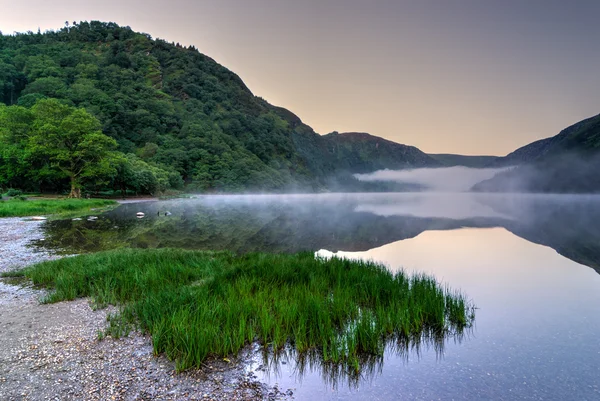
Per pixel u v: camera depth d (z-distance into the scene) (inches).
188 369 218.5
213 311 278.8
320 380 213.5
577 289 432.8
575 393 199.8
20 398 179.9
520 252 715.4
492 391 202.2
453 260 626.8
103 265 441.1
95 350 237.8
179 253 545.3
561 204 3243.1
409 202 3644.2
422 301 327.0
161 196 2817.4
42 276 401.1
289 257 532.4
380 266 494.3
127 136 4311.0
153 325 258.4
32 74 4318.4
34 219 1085.8
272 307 306.5
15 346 241.0
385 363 237.5
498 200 4379.9
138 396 186.7
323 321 275.9
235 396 192.4
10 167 1916.8
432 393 200.2
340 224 1253.7
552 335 285.4
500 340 275.9
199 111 6033.5
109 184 2464.3
